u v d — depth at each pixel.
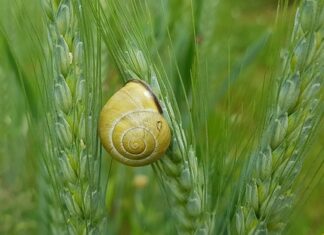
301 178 0.19
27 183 0.27
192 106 0.18
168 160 0.18
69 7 0.17
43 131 0.20
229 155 0.19
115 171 0.29
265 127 0.17
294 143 0.17
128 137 0.17
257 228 0.17
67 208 0.19
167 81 0.18
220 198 0.19
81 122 0.18
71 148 0.18
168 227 0.22
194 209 0.18
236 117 0.19
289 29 0.16
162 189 0.19
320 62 0.16
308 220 0.28
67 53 0.17
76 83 0.17
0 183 0.27
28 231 0.27
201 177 0.18
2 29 0.22
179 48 0.23
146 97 0.17
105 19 0.18
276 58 0.17
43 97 0.19
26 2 0.22
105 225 0.19
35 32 0.19
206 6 0.26
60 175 0.18
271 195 0.17
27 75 0.23
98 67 0.18
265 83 0.17
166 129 0.17
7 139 0.27
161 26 0.24
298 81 0.16
